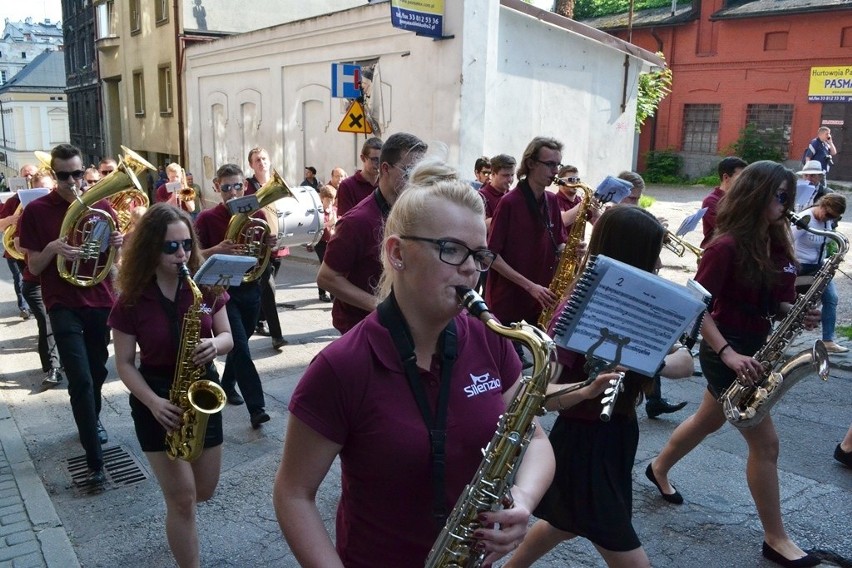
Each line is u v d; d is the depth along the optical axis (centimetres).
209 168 1855
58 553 369
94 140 3161
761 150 2327
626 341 202
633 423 272
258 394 527
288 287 1062
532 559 290
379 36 1186
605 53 1264
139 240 310
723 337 341
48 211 468
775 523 351
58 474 464
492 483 171
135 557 371
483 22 1049
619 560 264
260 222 546
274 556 369
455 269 169
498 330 165
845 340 716
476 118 1077
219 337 336
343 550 183
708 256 340
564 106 1225
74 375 447
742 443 488
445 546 169
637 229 257
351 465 175
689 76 2498
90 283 461
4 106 5778
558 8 1777
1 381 651
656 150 2628
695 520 391
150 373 322
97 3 2709
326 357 172
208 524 400
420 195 173
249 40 1560
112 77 2602
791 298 351
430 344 180
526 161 503
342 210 516
